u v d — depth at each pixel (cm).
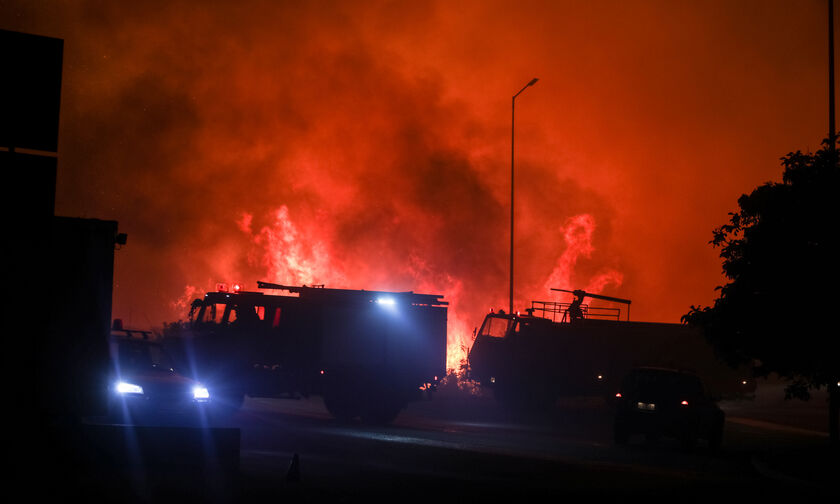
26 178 1334
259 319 2327
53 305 1354
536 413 3156
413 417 2714
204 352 2355
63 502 1059
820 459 1883
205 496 1122
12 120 1327
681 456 2022
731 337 2083
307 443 1778
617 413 2198
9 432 1274
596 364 3403
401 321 2431
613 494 1327
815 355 1975
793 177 2055
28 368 1338
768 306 2005
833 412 2078
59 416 1342
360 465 1486
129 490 1146
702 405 2158
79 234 1376
